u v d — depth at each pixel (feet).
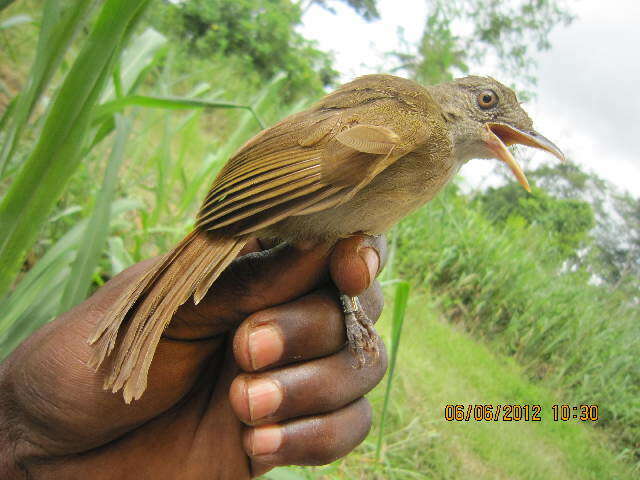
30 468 0.66
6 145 0.62
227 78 3.66
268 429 0.61
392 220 0.66
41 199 0.62
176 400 0.69
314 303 0.62
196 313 0.62
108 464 0.68
